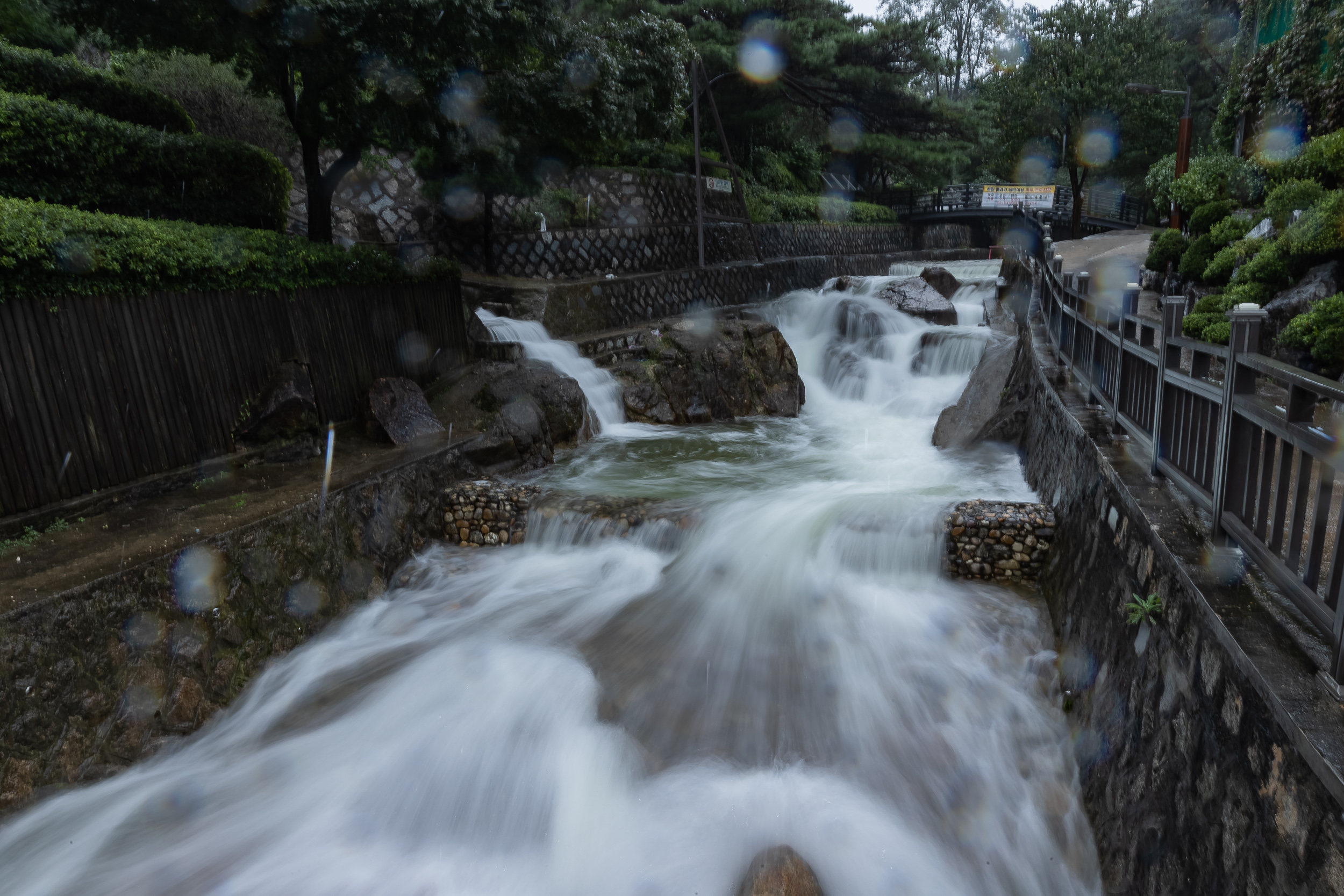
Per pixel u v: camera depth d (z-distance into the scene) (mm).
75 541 6234
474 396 11891
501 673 6566
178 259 7551
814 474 11164
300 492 7695
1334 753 2555
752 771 5422
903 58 28656
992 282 23469
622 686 6340
